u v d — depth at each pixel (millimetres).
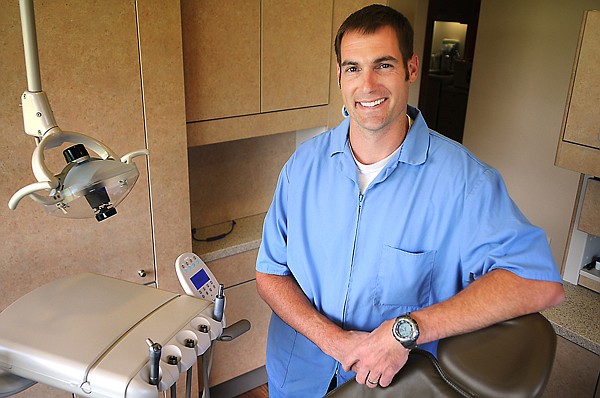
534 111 3039
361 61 1337
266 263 1641
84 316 1191
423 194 1415
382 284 1454
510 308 1225
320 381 1541
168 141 1932
